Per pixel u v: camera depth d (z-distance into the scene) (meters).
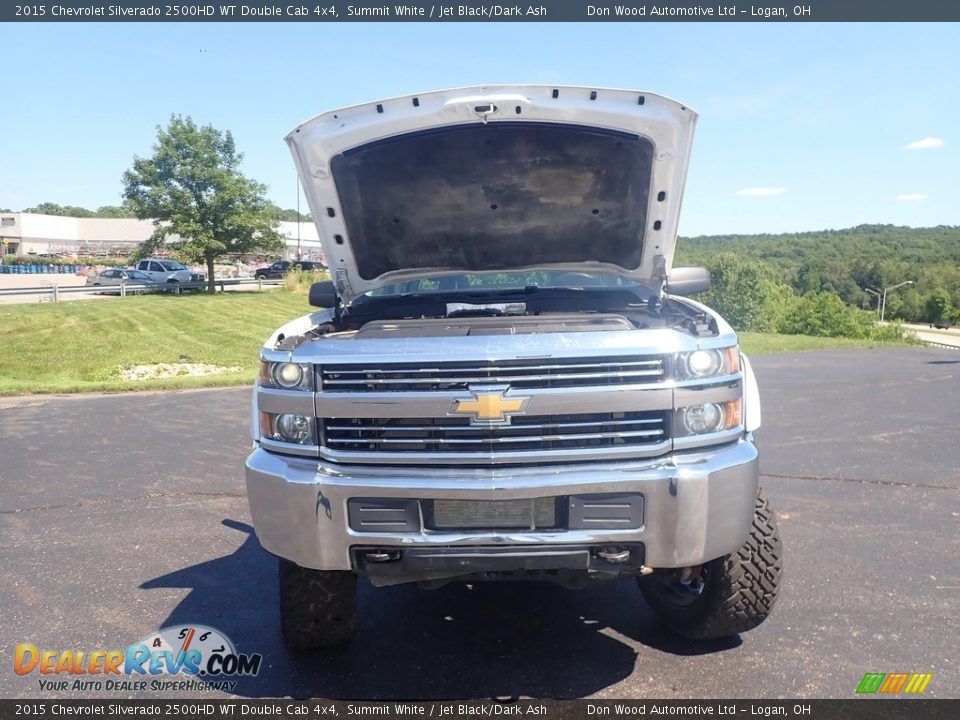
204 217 37.12
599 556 2.79
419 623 3.74
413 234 4.15
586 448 2.77
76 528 5.32
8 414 10.13
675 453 2.82
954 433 7.81
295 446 2.89
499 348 2.75
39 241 80.69
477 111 3.53
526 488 2.70
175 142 37.19
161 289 35.66
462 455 2.75
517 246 4.22
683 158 3.68
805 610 3.73
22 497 6.16
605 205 4.00
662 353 2.77
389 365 2.78
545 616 3.79
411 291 4.39
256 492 2.95
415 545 2.76
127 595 4.15
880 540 4.70
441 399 2.74
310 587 3.21
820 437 7.70
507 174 3.89
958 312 101.00
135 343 19.69
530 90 3.51
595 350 2.74
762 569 3.18
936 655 3.28
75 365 16.59
